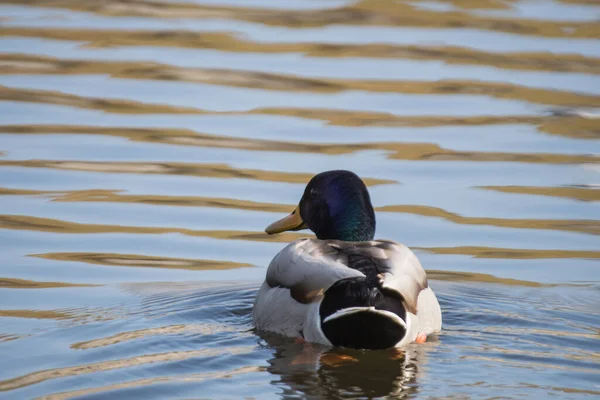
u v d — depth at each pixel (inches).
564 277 494.3
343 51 862.5
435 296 413.4
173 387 335.3
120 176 617.0
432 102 755.4
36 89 765.9
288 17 964.0
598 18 947.3
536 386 337.1
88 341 383.6
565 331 400.2
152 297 452.1
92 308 435.5
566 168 639.8
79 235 535.8
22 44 864.9
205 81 789.9
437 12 984.3
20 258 505.0
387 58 844.0
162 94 761.0
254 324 401.7
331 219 442.9
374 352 363.3
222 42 885.2
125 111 725.3
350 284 360.8
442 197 596.1
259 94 767.1
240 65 825.5
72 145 662.5
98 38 888.9
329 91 774.5
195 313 422.9
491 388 335.0
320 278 371.9
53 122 701.3
